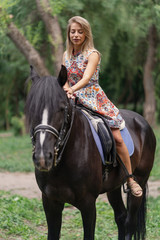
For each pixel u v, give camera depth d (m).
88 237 4.01
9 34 11.03
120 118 4.50
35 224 6.48
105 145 4.16
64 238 5.91
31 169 12.78
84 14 12.02
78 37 4.08
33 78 3.80
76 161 3.87
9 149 17.38
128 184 4.56
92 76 4.19
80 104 4.36
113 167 4.50
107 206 8.02
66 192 3.90
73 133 3.92
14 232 5.85
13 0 9.96
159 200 8.52
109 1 11.56
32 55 11.28
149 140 5.33
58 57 10.84
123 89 28.44
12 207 6.96
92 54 4.07
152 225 6.64
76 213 7.45
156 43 19.59
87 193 3.97
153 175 11.82
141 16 11.42
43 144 3.37
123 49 17.78
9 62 22.66
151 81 21.19
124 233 5.38
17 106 29.28
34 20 11.74
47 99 3.47
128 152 4.50
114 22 12.52
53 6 9.77
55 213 4.12
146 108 21.52
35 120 3.47
